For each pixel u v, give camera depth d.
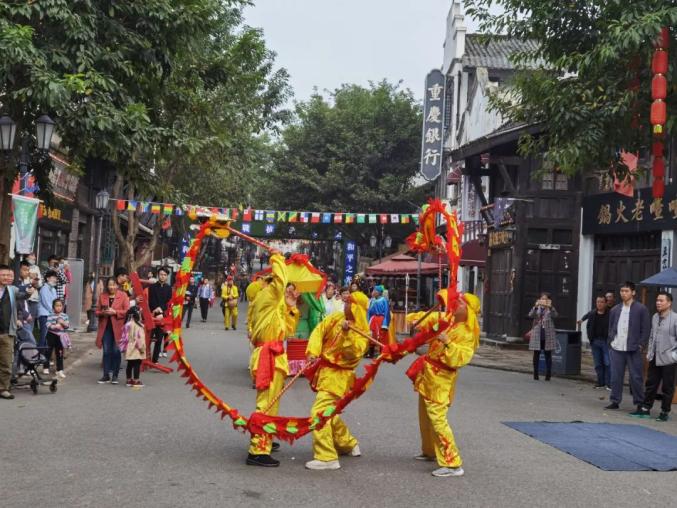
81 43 12.45
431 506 6.09
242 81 24.59
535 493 6.60
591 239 22.42
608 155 14.19
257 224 43.69
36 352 11.56
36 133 12.92
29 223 14.62
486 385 14.44
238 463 7.33
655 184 13.73
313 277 9.23
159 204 22.27
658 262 19.36
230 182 29.98
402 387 13.45
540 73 15.23
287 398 11.47
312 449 8.21
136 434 8.50
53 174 24.53
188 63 16.52
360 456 7.85
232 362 16.44
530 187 22.94
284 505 5.97
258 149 33.06
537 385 14.88
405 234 44.41
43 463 7.04
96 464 7.08
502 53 33.94
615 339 12.01
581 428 9.92
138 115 12.91
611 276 21.58
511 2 14.51
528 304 22.86
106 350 12.51
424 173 33.97
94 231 32.47
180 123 16.23
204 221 7.77
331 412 7.13
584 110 13.61
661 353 11.10
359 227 44.22
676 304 17.95
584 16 14.08
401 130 43.00
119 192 26.48
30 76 11.53
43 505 5.77
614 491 6.79
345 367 7.42
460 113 34.12
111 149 12.91
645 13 12.21
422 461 7.70
